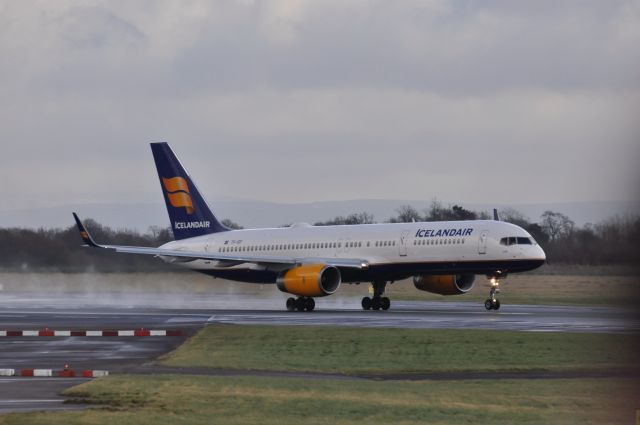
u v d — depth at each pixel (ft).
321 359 350.23
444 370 320.50
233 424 218.18
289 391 262.88
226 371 315.99
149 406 238.07
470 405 245.86
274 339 421.59
